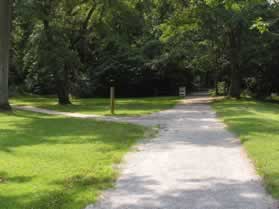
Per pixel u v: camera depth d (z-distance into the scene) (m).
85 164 11.14
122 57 53.22
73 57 35.81
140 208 7.59
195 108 31.22
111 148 13.60
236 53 40.50
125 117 24.88
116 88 53.84
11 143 14.69
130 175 9.98
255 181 9.31
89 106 34.75
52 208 7.50
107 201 7.97
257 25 13.70
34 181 9.37
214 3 15.02
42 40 34.91
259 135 15.55
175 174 10.05
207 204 7.77
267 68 44.31
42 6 34.81
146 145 14.26
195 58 42.81
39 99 47.47
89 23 38.75
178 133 17.27
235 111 27.00
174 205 7.73
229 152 12.78
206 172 10.23
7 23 28.17
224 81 49.97
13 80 54.44
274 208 7.53
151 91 54.38
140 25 40.06
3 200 7.95
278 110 29.44
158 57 51.38
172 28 36.28
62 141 15.13
